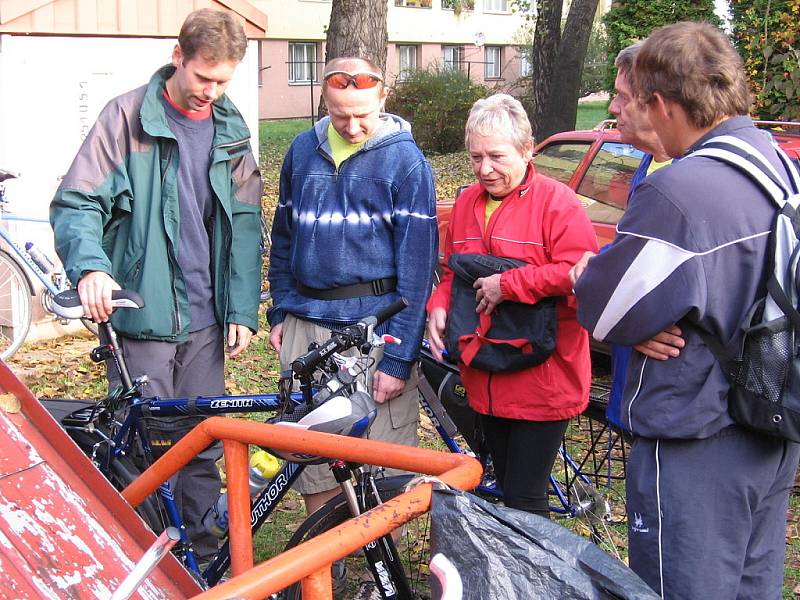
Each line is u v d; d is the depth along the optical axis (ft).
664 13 40.16
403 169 11.12
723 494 7.70
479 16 116.26
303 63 100.68
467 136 10.61
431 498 5.57
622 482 13.67
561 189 10.55
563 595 5.09
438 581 5.15
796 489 15.24
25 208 22.67
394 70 108.78
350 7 30.30
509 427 11.12
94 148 11.21
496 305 10.46
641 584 5.10
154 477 7.72
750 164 7.56
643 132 9.99
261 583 4.96
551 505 13.21
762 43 22.81
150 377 11.59
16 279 21.97
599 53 88.48
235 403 10.03
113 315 11.53
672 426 7.66
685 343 7.64
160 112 11.36
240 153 11.94
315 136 11.60
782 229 7.45
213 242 11.99
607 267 7.86
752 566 8.28
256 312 12.15
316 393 9.35
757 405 7.41
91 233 10.84
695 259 7.39
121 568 6.39
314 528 9.90
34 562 5.93
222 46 10.82
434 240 11.26
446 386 11.87
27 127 22.43
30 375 21.30
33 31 22.16
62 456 6.75
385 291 11.34
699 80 7.70
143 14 23.56
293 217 11.67
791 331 7.33
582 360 10.74
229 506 7.41
